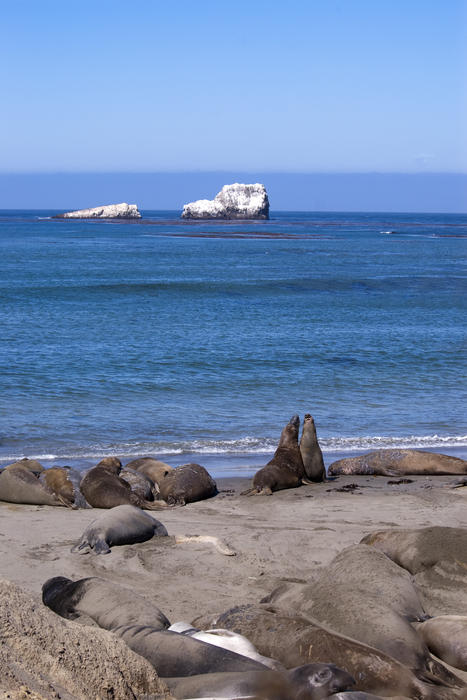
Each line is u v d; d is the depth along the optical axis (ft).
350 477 62.90
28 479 53.26
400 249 444.96
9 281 225.56
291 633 24.02
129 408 81.41
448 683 21.94
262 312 168.45
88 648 19.63
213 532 43.93
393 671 20.95
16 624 18.83
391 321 155.94
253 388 92.38
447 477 62.28
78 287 211.00
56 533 43.86
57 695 17.35
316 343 125.18
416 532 33.45
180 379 96.07
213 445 69.10
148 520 42.98
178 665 22.17
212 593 33.58
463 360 112.27
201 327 142.51
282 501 53.26
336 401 86.94
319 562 38.47
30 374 96.58
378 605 26.11
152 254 368.89
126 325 143.54
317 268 301.22
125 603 27.53
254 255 372.79
